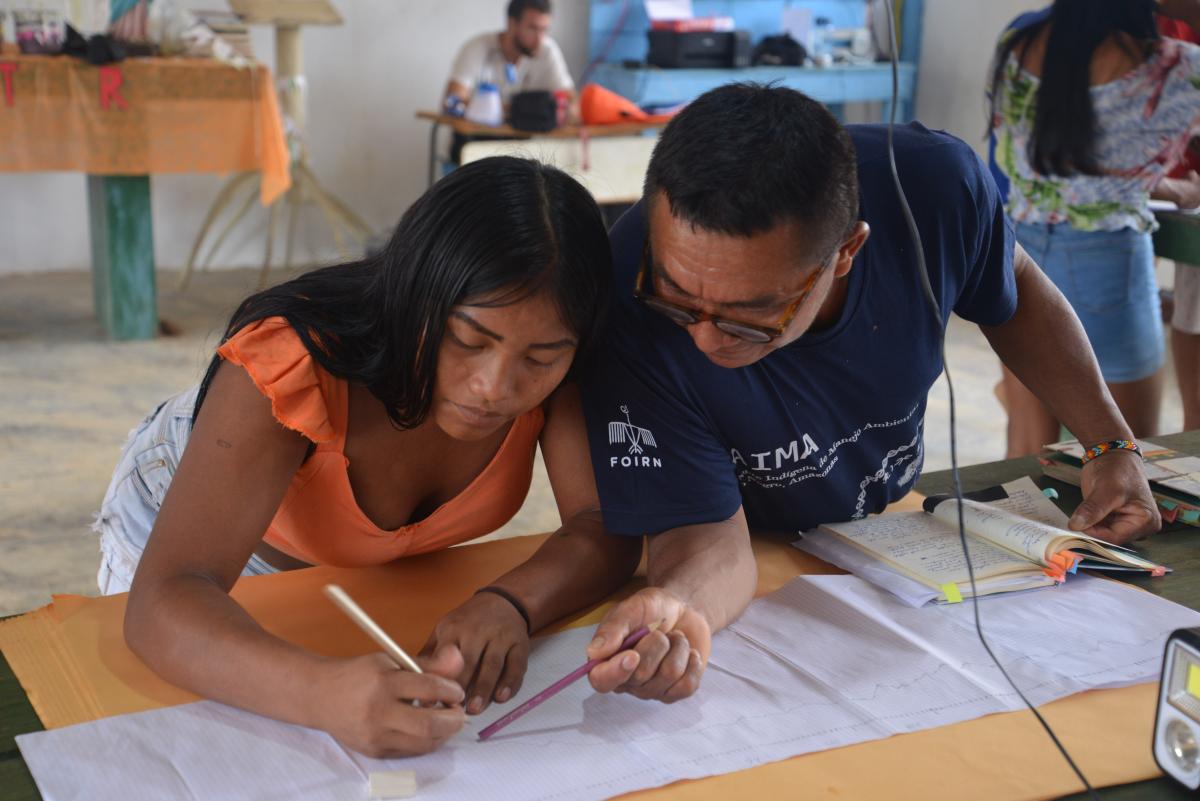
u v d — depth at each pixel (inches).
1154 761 36.3
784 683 40.8
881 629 44.5
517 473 48.1
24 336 170.9
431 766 35.5
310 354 39.5
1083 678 41.1
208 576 39.9
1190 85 92.4
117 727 36.7
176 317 183.9
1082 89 94.8
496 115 189.2
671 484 46.7
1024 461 62.2
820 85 231.8
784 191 36.2
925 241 47.9
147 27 163.6
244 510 40.3
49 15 154.3
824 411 48.6
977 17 236.2
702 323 39.6
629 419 46.3
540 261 36.4
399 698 35.2
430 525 47.4
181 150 158.9
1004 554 49.9
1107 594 47.6
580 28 238.2
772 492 50.9
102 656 40.8
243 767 35.1
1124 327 99.5
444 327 37.6
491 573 48.5
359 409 42.9
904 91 241.0
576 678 38.7
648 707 39.1
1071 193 98.0
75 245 212.5
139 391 148.5
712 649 43.1
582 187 39.1
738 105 37.3
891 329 47.6
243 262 224.7
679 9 231.1
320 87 222.4
